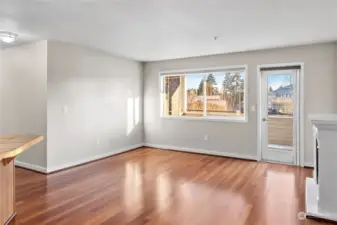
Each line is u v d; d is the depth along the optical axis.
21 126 4.55
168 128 6.25
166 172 4.30
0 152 1.89
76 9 2.78
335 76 4.35
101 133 5.30
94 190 3.45
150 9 2.79
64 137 4.50
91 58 5.01
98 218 2.63
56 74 4.32
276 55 4.85
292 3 2.64
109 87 5.49
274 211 2.80
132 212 2.78
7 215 2.43
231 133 5.41
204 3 2.63
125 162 4.99
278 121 4.97
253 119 5.15
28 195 3.26
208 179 3.93
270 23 3.32
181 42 4.36
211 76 5.74
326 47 4.42
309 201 2.94
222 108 5.64
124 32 3.73
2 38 3.73
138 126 6.45
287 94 4.86
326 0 2.57
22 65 4.49
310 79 4.56
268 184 3.69
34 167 4.39
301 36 3.98
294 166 4.69
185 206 2.93
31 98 4.39
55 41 4.25
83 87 4.86
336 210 2.62
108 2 2.58
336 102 4.35
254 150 5.15
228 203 3.02
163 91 6.40
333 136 2.64
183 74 5.99
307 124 4.62
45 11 2.84
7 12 2.86
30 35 3.87
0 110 4.87
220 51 5.14
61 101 4.43
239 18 3.11
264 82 5.08
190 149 5.95
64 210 2.82
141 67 6.50
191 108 6.05
